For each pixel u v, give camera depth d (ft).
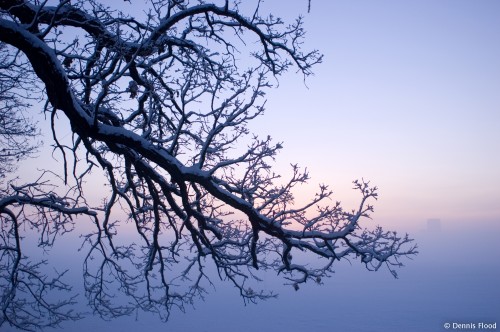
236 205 17.71
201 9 17.48
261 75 17.80
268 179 19.79
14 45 13.01
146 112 19.63
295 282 21.48
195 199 22.00
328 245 19.42
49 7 15.56
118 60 15.74
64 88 13.85
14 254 23.35
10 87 22.36
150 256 24.73
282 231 18.69
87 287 25.39
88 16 16.58
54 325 26.25
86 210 21.43
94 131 15.46
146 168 19.11
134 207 25.14
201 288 25.50
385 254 20.94
